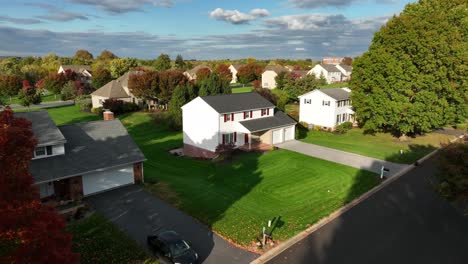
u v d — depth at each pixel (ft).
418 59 136.77
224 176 99.45
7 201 34.24
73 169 81.20
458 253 58.75
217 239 63.16
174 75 221.87
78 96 259.60
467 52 131.95
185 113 138.51
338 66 429.38
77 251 58.85
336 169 105.60
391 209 76.54
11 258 33.09
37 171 77.10
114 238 63.31
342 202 80.33
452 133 159.63
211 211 74.90
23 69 390.42
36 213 35.86
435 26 135.03
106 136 97.19
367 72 147.33
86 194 84.48
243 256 57.67
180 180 95.91
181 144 142.31
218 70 407.03
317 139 150.41
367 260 56.65
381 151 127.65
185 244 56.59
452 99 144.15
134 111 221.05
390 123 141.59
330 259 56.90
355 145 138.21
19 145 37.60
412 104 135.23
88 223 69.21
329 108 167.84
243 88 344.28
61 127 95.20
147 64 549.13
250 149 128.36
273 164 110.83
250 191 87.35
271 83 364.17
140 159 91.97
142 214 73.56
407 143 140.77
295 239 63.52
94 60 578.66
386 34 145.38
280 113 152.87
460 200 63.16
